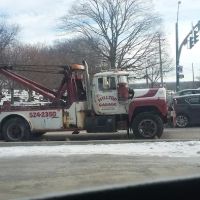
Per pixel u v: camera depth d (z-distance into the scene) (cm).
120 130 1958
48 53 5884
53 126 1855
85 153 1349
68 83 1856
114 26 5206
